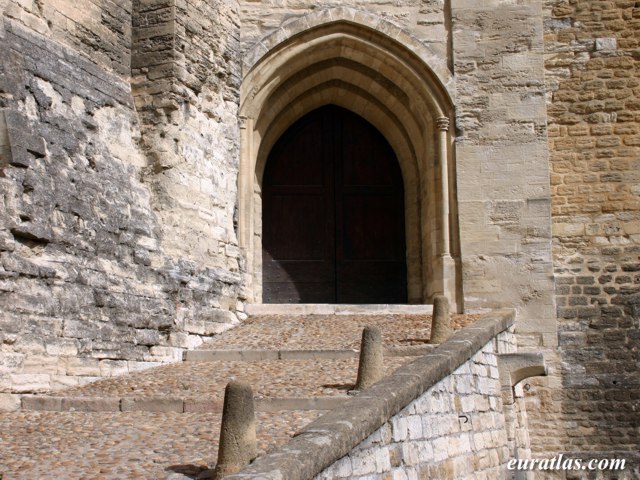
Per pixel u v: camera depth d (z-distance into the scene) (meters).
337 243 16.17
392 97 15.30
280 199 16.20
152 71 12.22
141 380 9.82
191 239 12.28
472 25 14.66
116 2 12.13
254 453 6.15
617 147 14.40
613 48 14.61
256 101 14.47
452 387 8.87
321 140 16.41
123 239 10.88
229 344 11.67
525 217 14.16
